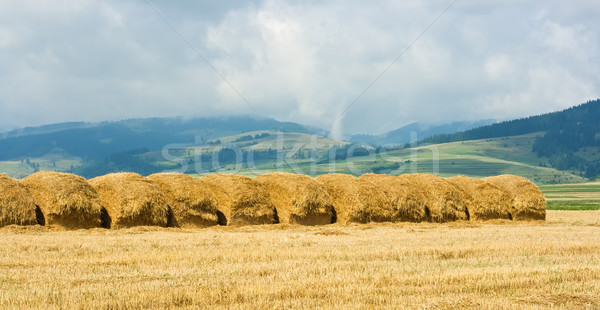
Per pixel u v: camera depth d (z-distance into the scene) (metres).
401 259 14.75
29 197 22.62
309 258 14.70
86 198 23.28
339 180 29.55
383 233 22.44
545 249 16.81
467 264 14.07
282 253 15.35
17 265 13.20
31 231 21.39
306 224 27.95
